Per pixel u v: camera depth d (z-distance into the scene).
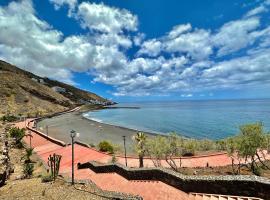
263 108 151.62
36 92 163.12
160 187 14.70
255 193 11.37
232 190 12.09
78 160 29.97
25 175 19.17
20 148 35.06
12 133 37.06
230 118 96.69
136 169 17.36
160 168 16.00
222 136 58.91
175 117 112.12
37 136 51.47
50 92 187.88
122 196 11.67
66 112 148.25
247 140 17.53
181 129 73.50
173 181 14.68
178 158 27.33
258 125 17.56
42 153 34.88
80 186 13.75
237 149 18.95
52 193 12.47
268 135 19.66
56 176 16.02
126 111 173.50
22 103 130.25
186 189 13.84
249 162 22.20
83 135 64.44
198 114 123.56
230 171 19.83
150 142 25.55
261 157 23.86
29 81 177.75
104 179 18.52
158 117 116.25
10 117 87.56
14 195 12.51
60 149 36.69
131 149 38.59
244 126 17.84
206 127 75.06
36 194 12.40
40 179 15.62
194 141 33.50
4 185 15.28
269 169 19.42
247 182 11.61
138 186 15.62
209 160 25.50
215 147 33.09
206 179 13.05
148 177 16.50
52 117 118.50
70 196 11.98
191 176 13.97
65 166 27.56
